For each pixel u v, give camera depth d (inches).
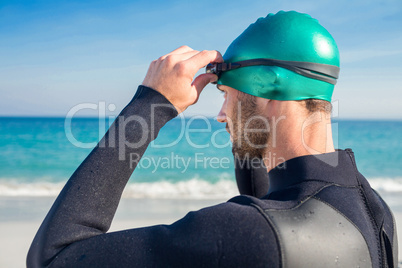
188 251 36.7
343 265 38.1
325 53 45.1
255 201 39.5
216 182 573.6
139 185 538.3
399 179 653.3
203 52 46.6
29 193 474.6
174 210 347.3
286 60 44.6
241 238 36.4
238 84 47.3
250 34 47.5
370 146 1279.5
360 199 44.2
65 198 40.3
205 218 38.2
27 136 1558.8
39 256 38.4
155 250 37.5
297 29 45.4
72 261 37.5
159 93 44.3
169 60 44.8
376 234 43.8
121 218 310.0
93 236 39.4
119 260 37.3
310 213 39.3
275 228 36.8
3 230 271.0
